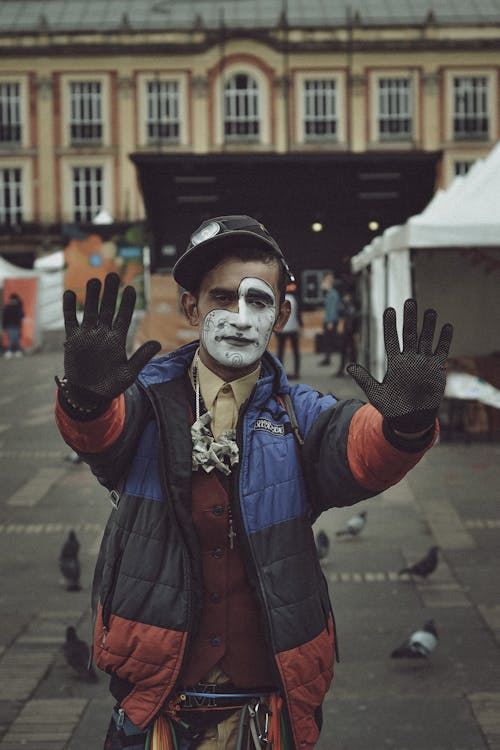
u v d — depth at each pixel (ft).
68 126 170.50
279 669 7.43
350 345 63.05
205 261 7.70
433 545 23.35
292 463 7.67
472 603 18.97
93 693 15.02
